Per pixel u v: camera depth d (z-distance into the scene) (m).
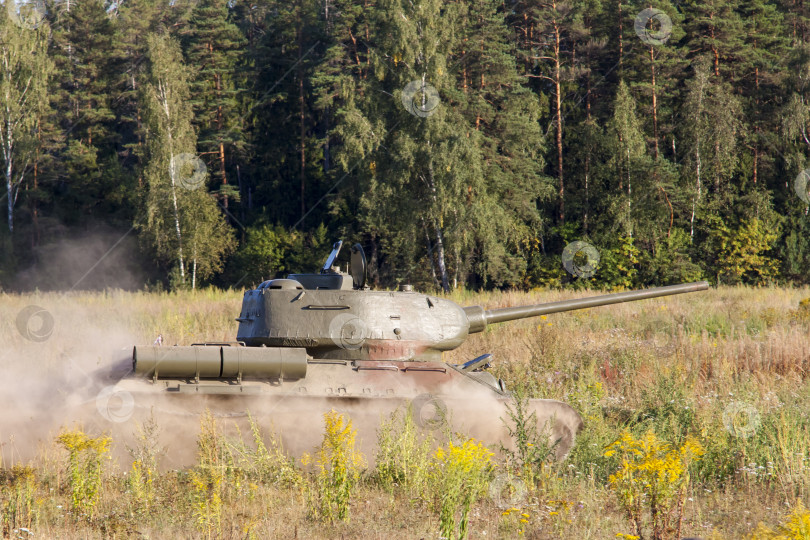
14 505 27.81
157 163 189.62
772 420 39.91
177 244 192.38
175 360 33.38
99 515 28.28
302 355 34.97
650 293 48.91
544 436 35.66
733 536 27.38
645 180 194.12
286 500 30.47
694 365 58.09
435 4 172.62
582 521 28.97
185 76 197.75
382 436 33.88
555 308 47.06
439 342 40.28
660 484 27.30
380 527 27.55
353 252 41.88
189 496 29.72
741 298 115.38
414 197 176.25
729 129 196.38
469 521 28.64
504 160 187.62
